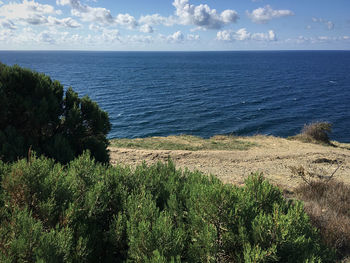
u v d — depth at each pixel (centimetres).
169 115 4991
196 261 293
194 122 4531
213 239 292
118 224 333
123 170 486
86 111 875
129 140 1958
